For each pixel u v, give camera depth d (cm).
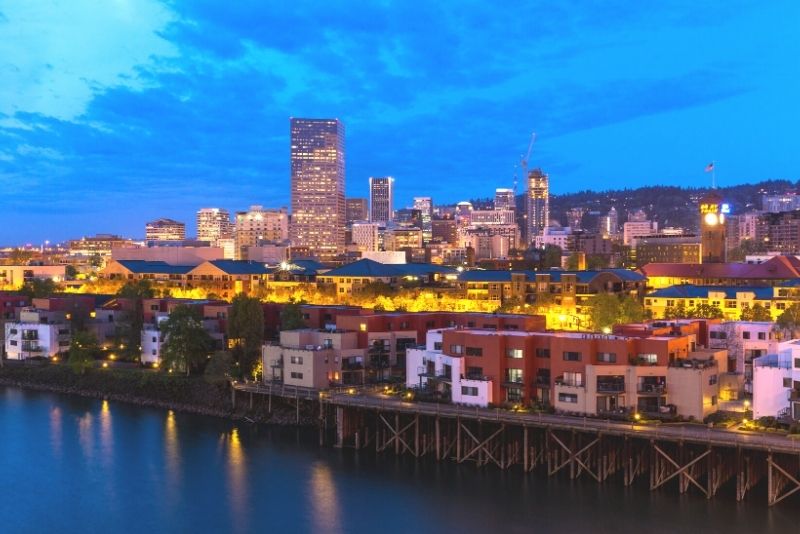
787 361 9456
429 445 10612
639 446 9319
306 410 12500
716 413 9750
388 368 13300
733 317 18562
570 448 9538
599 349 10019
